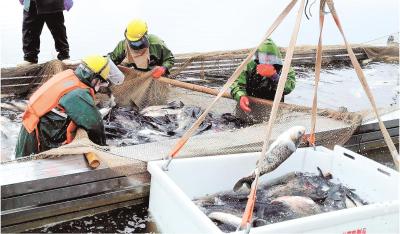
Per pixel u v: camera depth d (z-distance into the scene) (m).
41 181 3.25
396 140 5.18
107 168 3.48
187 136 3.39
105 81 4.08
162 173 3.28
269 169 3.44
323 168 4.03
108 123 4.98
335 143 4.54
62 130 3.93
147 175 3.68
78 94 3.81
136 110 5.40
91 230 3.35
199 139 4.14
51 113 3.89
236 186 3.57
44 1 5.95
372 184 3.61
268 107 4.97
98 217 3.52
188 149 3.87
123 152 3.71
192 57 6.79
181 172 3.50
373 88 6.81
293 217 3.23
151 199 3.53
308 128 4.47
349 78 7.50
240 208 3.38
